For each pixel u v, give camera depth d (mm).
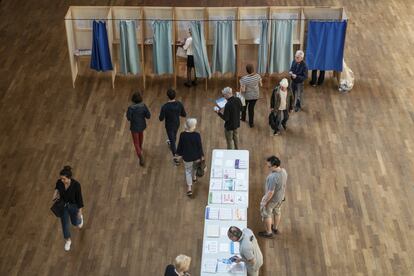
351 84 13773
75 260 10109
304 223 10711
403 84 14086
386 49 15305
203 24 13414
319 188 11391
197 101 13617
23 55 15078
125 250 10281
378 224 10680
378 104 13477
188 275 8414
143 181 11586
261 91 13922
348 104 13492
